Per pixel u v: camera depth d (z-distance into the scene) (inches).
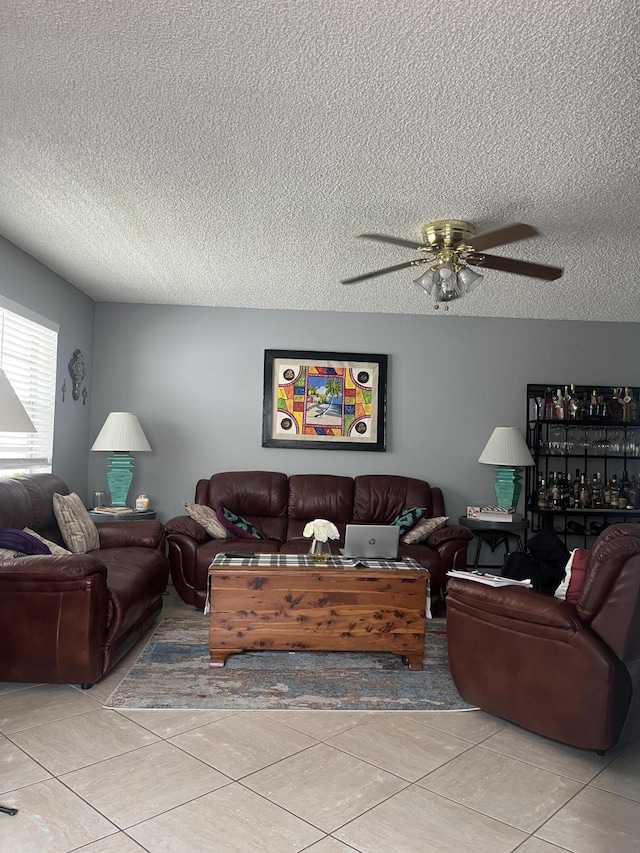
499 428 228.2
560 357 244.1
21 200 138.9
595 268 177.6
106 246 169.6
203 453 234.7
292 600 143.8
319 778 95.7
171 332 234.7
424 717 120.5
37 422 188.1
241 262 181.6
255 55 85.5
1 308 160.9
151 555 172.2
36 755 100.0
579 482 236.4
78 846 77.4
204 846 78.2
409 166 118.5
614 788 95.7
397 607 145.5
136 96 96.7
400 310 235.0
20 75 91.7
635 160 114.4
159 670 140.3
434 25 78.3
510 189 127.8
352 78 90.4
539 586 135.1
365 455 238.5
